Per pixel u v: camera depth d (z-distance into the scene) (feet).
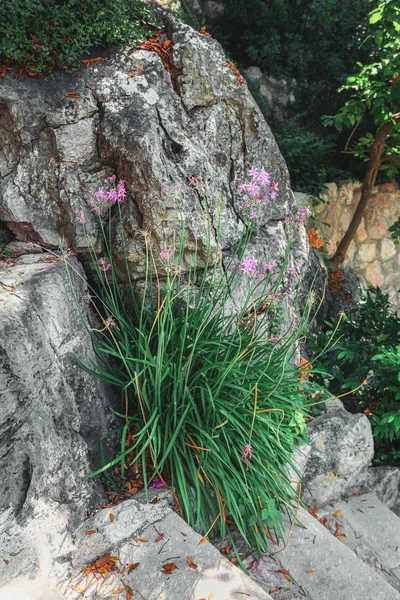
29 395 7.55
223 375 8.62
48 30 9.70
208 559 7.64
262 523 8.89
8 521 7.29
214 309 10.34
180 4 15.37
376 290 14.96
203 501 8.82
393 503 12.39
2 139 9.66
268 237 11.65
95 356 9.46
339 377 13.43
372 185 19.30
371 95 16.57
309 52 20.36
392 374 12.91
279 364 9.80
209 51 10.57
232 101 10.88
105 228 9.90
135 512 8.31
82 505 8.29
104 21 10.00
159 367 8.55
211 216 10.20
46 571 7.36
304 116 21.03
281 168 11.96
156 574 7.45
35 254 9.87
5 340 7.19
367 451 11.55
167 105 10.11
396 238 19.79
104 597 7.20
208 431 8.82
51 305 8.34
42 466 7.77
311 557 8.84
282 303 11.84
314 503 10.98
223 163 11.03
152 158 9.36
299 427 10.48
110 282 10.23
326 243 19.02
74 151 9.64
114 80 9.87
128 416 9.16
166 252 8.64
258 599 7.14
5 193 9.63
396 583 9.70
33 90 9.49
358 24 20.21
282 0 19.57
